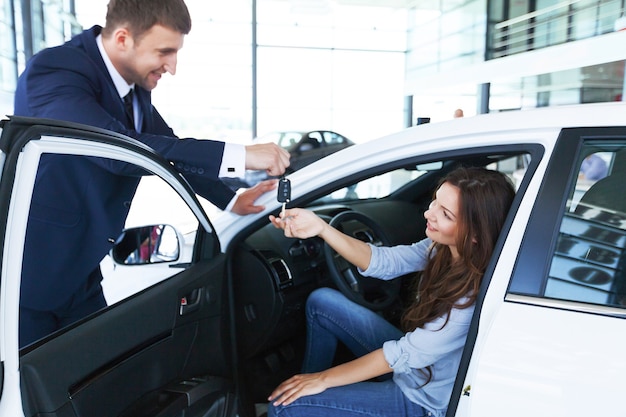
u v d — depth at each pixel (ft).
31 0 27.50
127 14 4.09
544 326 3.16
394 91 56.13
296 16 52.80
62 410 2.90
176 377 4.31
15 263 2.34
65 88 3.98
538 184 3.45
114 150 3.21
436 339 3.97
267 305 5.77
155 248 4.88
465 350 3.46
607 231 3.26
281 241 6.09
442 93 36.52
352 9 53.98
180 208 4.76
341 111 55.88
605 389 2.94
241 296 5.87
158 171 3.85
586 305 3.14
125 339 3.59
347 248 5.02
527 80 31.40
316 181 4.97
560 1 29.37
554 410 3.03
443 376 4.16
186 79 52.21
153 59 4.32
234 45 51.90
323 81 55.16
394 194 7.95
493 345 3.23
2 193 2.26
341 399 4.38
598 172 3.35
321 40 54.29
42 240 3.91
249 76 52.65
